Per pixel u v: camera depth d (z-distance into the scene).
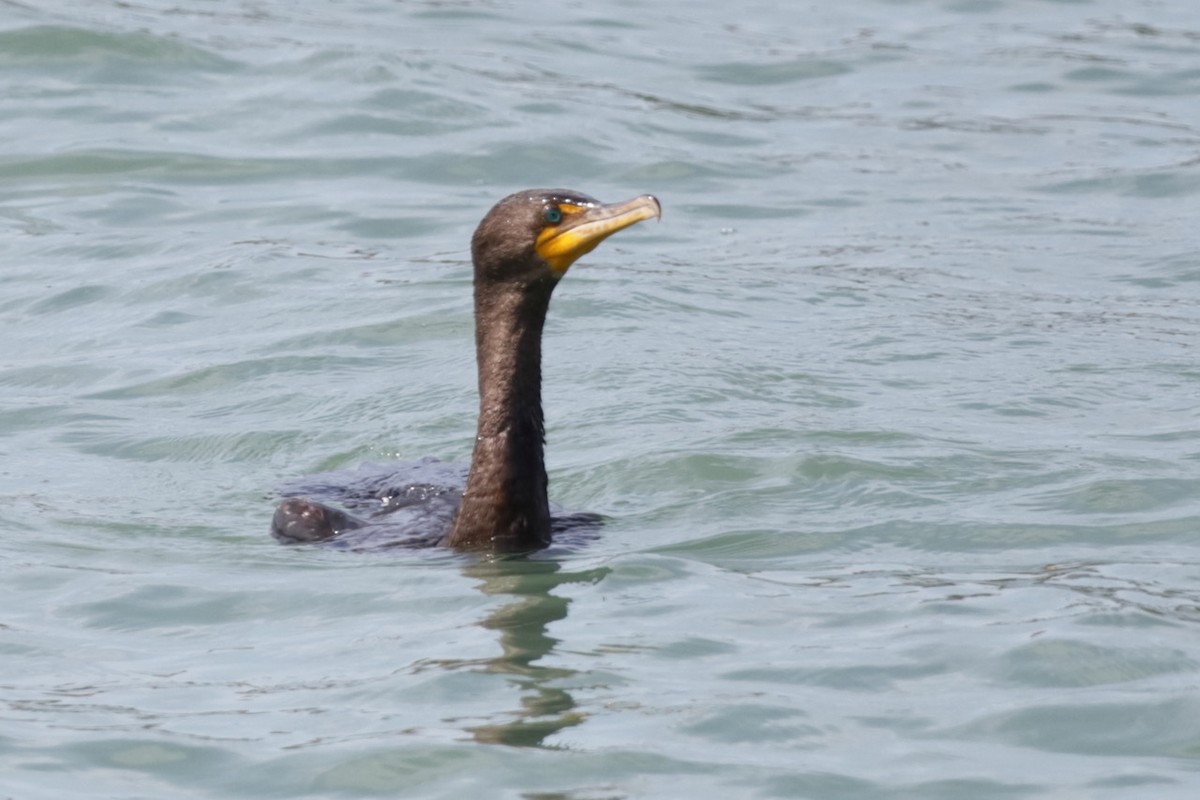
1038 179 21.83
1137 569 10.62
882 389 14.64
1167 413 14.04
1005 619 9.73
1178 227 19.98
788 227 20.05
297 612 10.12
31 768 8.08
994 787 7.82
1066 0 30.69
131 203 20.08
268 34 25.53
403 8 27.91
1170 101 25.00
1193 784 7.82
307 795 7.86
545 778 7.93
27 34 24.02
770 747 8.20
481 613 9.96
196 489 12.69
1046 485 12.30
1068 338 16.09
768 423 13.66
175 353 15.82
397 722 8.48
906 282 17.92
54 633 9.80
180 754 8.23
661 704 8.64
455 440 13.73
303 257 18.38
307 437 13.84
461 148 21.83
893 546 11.23
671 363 15.16
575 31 27.39
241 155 21.50
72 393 14.93
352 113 22.64
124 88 23.23
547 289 11.15
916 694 8.77
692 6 29.61
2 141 21.55
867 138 23.34
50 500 12.30
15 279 17.92
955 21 29.22
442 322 16.36
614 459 12.98
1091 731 8.36
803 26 28.61
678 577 10.55
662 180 21.44
